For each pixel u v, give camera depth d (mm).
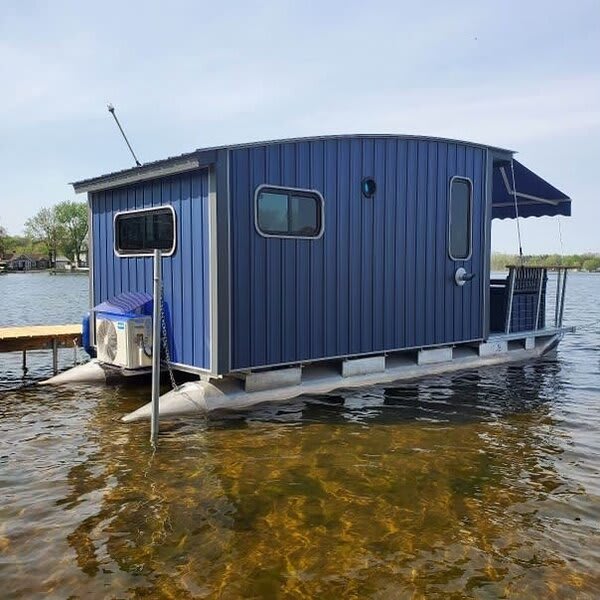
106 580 3205
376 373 7938
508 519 3955
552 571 3324
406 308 8281
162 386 7781
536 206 11398
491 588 3154
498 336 9672
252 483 4508
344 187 7469
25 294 33125
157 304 5445
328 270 7359
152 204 7332
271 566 3350
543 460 5074
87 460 4977
